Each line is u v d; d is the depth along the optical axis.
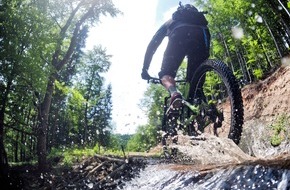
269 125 5.99
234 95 2.71
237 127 2.65
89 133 34.03
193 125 3.21
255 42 18.70
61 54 16.06
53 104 30.19
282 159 1.30
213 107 2.85
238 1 18.06
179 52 3.37
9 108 11.60
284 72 11.70
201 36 3.35
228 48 24.36
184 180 1.64
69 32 16.05
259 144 3.45
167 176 1.99
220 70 2.93
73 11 14.24
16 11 10.30
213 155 2.34
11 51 9.84
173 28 3.35
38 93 11.14
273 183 1.12
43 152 10.87
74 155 9.62
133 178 3.07
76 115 35.03
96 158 6.95
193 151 2.71
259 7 17.36
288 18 16.98
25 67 10.02
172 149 3.59
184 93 3.56
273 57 20.09
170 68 3.43
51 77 12.52
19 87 11.10
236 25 19.81
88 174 5.70
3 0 10.38
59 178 7.04
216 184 1.35
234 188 1.24
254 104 12.41
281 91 10.63
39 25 10.55
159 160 4.00
